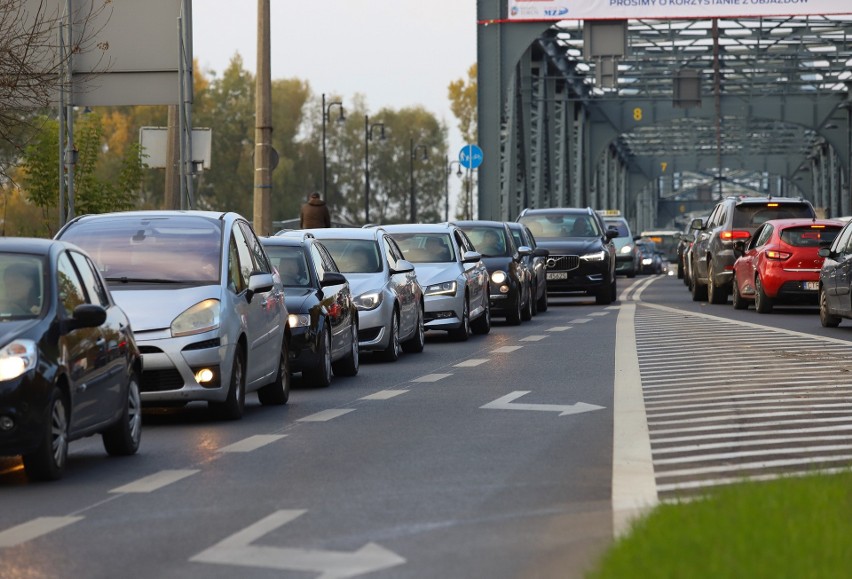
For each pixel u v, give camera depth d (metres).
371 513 22.22
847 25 173.75
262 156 73.56
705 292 99.69
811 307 87.38
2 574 18.36
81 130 103.12
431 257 65.12
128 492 24.89
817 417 33.44
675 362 48.72
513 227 89.38
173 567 18.58
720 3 134.38
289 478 25.94
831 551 16.23
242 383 36.50
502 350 57.28
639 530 18.47
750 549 16.38
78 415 27.50
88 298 29.52
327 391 43.16
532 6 137.00
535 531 20.56
